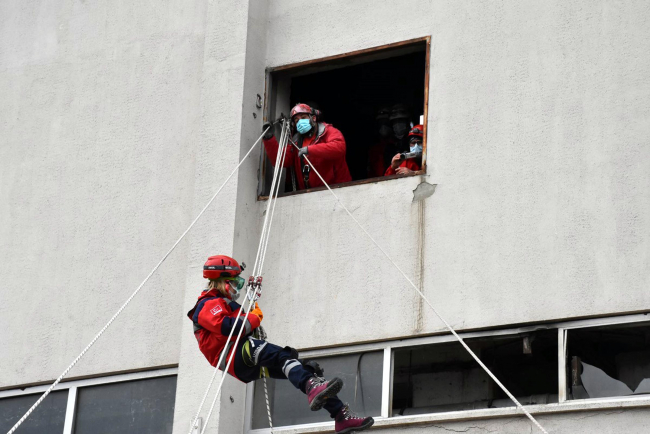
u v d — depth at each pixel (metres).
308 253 17.97
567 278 16.17
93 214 19.77
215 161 18.75
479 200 17.08
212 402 16.75
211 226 18.34
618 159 16.42
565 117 16.97
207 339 15.75
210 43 19.59
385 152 21.38
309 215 18.20
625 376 15.75
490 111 17.48
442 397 16.64
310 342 17.42
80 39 21.25
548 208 16.62
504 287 16.48
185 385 17.56
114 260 19.28
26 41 21.75
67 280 19.50
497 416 15.83
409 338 16.92
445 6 18.38
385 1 18.89
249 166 18.78
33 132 20.91
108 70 20.73
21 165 20.75
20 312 19.62
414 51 18.62
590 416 15.33
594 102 16.84
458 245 16.98
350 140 23.42
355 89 23.41
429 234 17.22
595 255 16.12
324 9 19.34
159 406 18.34
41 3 21.94
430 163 17.62
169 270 18.81
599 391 15.80
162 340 18.42
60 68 21.19
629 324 15.79
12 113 21.25
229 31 19.52
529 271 16.42
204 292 16.03
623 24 17.06
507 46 17.72
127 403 18.56
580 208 16.42
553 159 16.83
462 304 16.64
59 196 20.19
